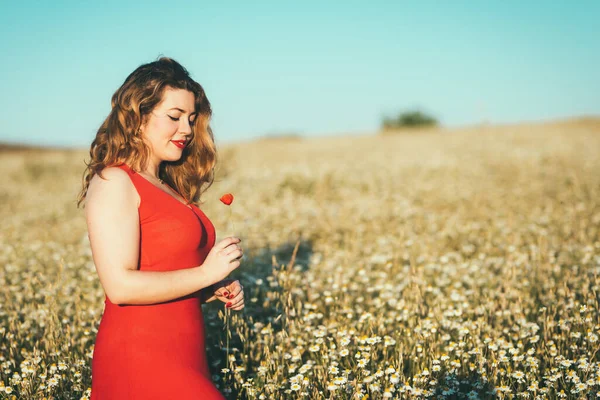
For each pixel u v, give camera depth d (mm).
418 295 4152
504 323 4129
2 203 13680
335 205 9867
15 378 3158
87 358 3545
